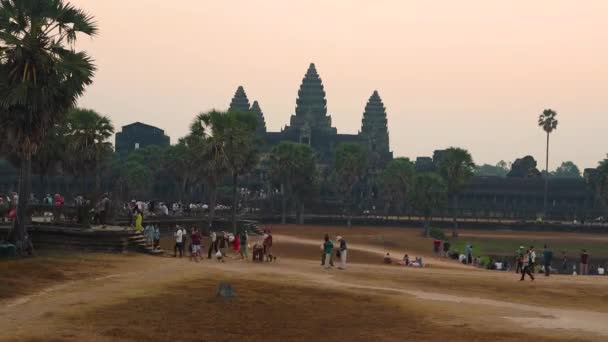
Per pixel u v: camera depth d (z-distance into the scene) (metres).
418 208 129.88
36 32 40.41
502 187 181.62
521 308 31.28
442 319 27.48
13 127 39.94
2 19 39.38
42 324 23.55
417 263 71.12
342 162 144.75
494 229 151.38
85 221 48.53
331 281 38.81
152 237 53.31
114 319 24.95
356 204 170.25
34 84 39.16
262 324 25.58
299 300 31.06
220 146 80.00
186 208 107.06
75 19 40.97
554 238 137.88
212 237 51.47
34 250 44.75
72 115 72.44
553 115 178.75
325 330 24.98
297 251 79.38
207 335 23.34
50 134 64.38
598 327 26.39
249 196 163.62
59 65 40.09
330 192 177.00
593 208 175.25
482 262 85.75
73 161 73.75
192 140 82.38
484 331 25.09
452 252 96.44
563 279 44.84
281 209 150.00
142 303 28.34
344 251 47.03
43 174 68.44
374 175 199.62
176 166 145.12
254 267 45.25
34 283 31.97
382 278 41.22
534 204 180.50
